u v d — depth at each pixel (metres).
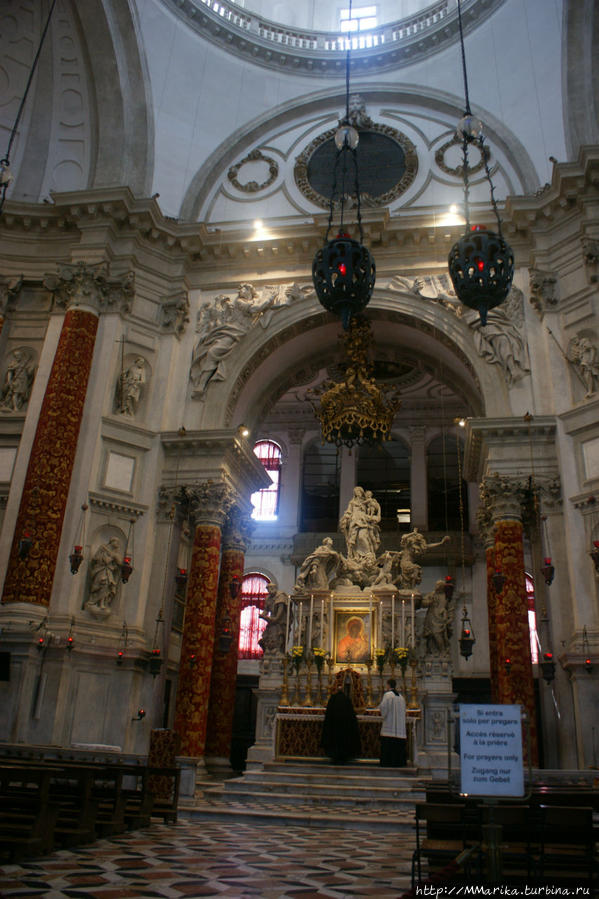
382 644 15.72
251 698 22.67
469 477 17.88
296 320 16.88
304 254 17.33
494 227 16.33
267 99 19.59
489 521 16.22
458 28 18.89
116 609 14.41
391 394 25.47
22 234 16.98
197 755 14.07
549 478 14.35
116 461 15.30
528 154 17.11
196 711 14.31
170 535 15.34
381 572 16.75
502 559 14.15
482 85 18.33
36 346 16.33
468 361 16.03
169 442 15.80
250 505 18.31
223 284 17.47
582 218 15.38
